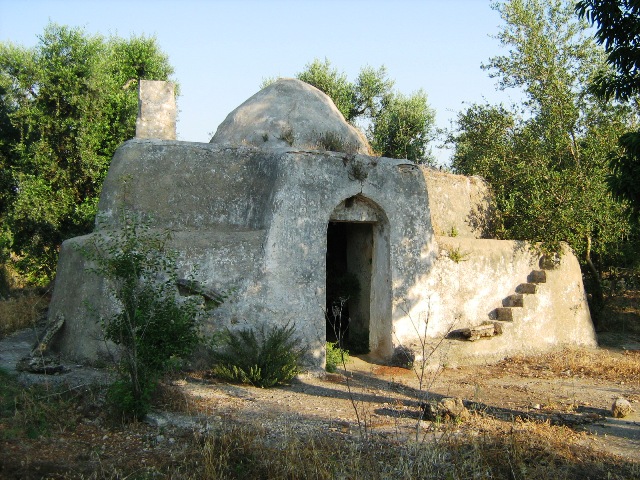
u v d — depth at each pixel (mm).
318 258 10797
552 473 5902
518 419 7758
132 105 18906
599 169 14625
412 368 11266
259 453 6230
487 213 15242
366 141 14117
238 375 9562
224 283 10195
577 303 14695
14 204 18031
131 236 8992
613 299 17516
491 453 6324
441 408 7824
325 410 8305
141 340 7391
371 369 11336
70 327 10172
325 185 10984
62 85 17672
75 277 10336
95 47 18391
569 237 14383
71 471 5844
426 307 12117
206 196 10945
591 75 15859
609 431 7750
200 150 11070
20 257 20203
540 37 16641
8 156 19438
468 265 12938
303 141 12305
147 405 7402
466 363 12148
